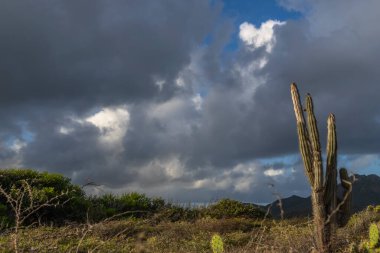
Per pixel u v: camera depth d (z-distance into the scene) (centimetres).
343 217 912
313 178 879
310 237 878
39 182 1367
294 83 923
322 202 871
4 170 1378
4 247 728
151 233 1100
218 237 721
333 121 902
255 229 1263
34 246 760
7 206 1212
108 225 1055
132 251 841
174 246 984
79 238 880
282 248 830
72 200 1330
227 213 1653
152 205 1738
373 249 717
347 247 838
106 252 820
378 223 970
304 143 895
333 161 889
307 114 894
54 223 1239
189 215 1666
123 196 1712
